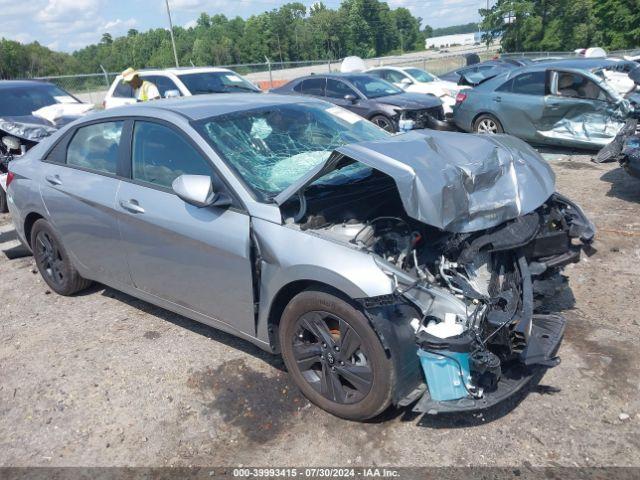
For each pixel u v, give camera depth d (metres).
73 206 4.40
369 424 3.15
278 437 3.11
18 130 7.46
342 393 3.13
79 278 4.90
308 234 3.14
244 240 3.33
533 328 3.30
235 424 3.24
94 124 4.45
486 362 2.77
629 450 2.85
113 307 4.82
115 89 11.47
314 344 3.22
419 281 2.92
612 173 8.21
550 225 3.57
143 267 4.04
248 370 3.73
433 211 2.88
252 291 3.39
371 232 3.18
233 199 3.42
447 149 3.40
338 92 12.43
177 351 4.03
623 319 4.07
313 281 3.12
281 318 3.33
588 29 39.34
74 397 3.58
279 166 3.64
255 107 4.12
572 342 3.80
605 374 3.44
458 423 3.11
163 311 4.68
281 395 3.45
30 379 3.81
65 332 4.42
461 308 2.88
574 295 4.48
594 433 2.97
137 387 3.63
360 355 3.02
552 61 10.69
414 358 2.91
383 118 11.45
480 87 11.01
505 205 3.17
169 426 3.26
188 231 3.60
